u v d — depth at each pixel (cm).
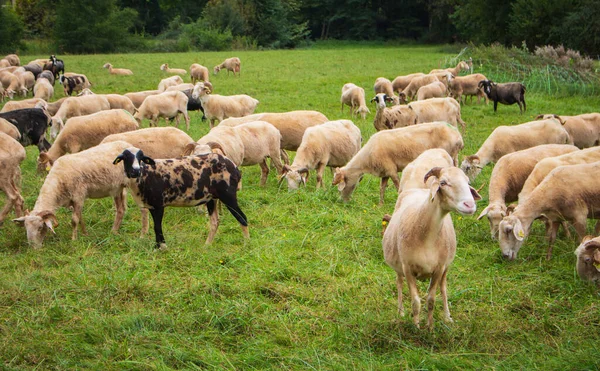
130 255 920
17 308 746
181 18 7819
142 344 658
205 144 1082
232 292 788
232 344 668
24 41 5912
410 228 643
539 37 4691
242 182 1356
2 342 654
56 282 821
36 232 961
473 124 2019
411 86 2575
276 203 1177
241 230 1041
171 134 1223
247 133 1270
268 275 836
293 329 696
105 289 788
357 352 645
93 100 1742
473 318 707
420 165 834
